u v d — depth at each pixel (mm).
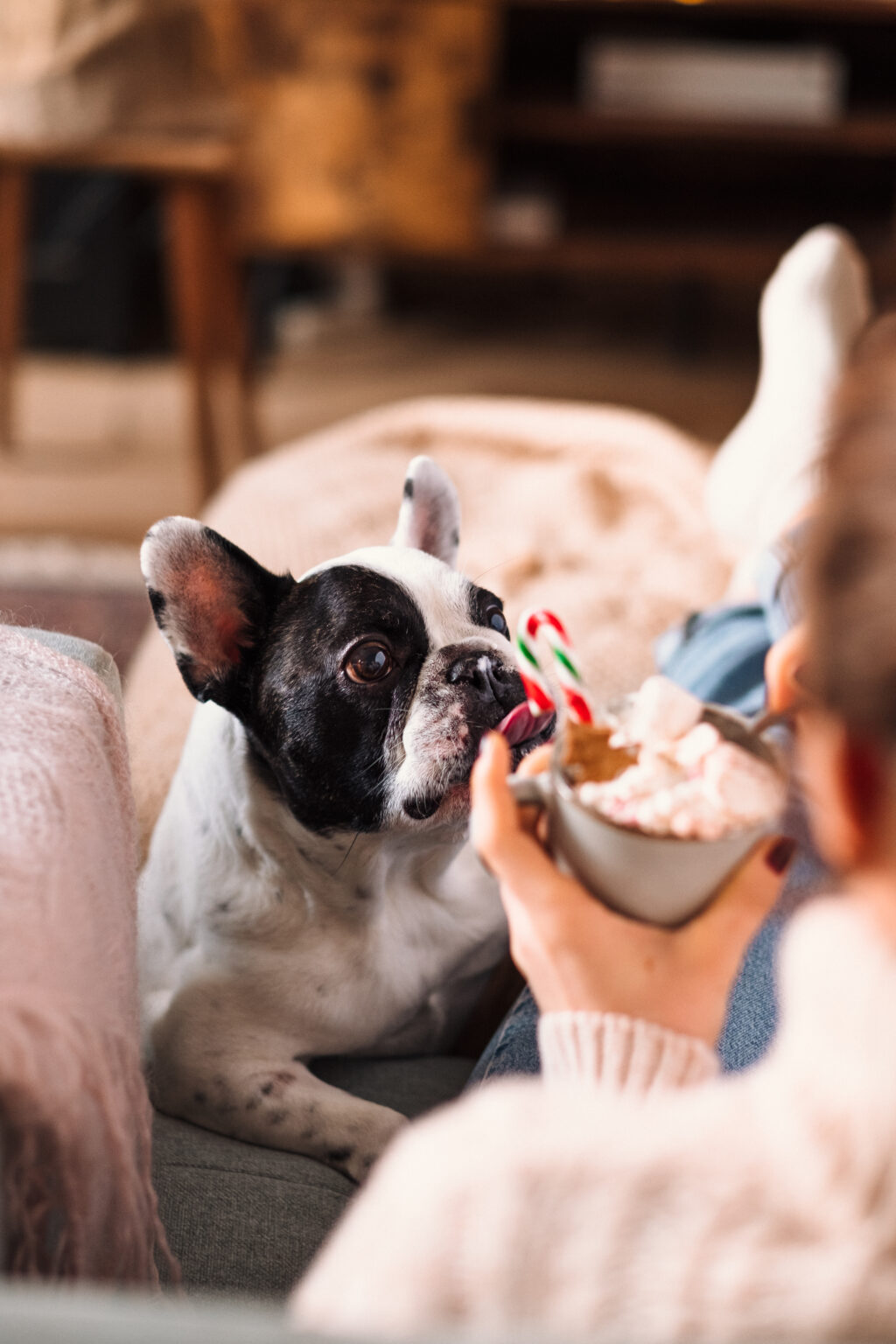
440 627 894
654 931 554
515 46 3527
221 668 879
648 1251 375
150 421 3154
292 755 855
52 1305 394
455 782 850
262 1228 787
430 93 2936
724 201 3623
